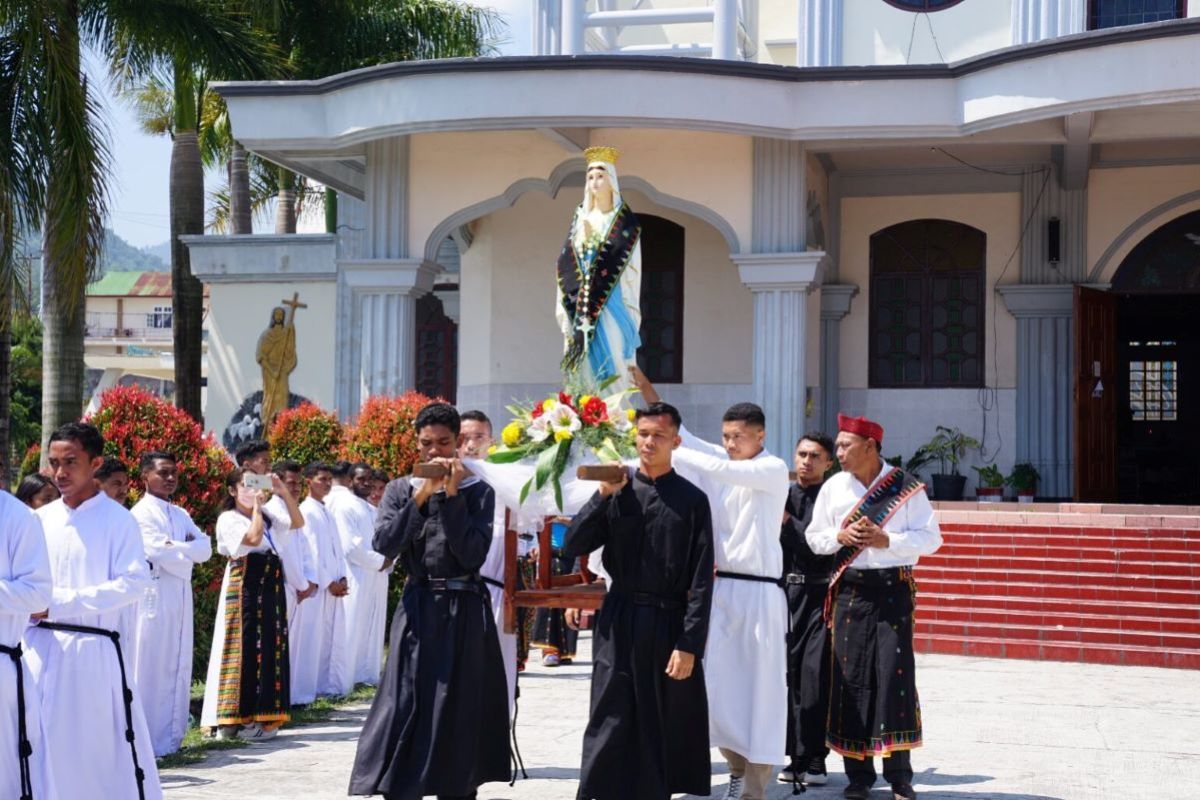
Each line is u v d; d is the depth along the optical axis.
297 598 9.91
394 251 16.45
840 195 19.47
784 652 6.75
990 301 18.98
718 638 6.72
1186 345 26.12
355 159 17.31
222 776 7.75
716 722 6.66
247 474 9.01
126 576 6.30
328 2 20.95
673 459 6.67
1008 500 18.72
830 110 15.38
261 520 8.99
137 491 10.67
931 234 19.30
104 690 6.23
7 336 14.04
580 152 16.12
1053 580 13.66
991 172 18.97
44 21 13.39
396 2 22.39
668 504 6.07
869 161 19.00
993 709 9.97
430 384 24.25
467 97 15.19
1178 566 13.38
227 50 16.66
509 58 15.01
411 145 16.52
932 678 11.59
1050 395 18.66
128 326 56.44
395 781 6.09
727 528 6.80
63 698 6.12
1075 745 8.60
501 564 7.07
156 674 8.47
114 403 11.09
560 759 8.14
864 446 7.17
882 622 6.97
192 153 22.05
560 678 11.56
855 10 18.83
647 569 6.06
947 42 18.45
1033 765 8.00
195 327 22.09
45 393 16.56
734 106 15.20
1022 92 14.49
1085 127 15.12
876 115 15.30
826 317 19.33
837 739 7.01
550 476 6.44
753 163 15.97
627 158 16.23
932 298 19.23
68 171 13.34
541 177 16.23
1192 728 9.25
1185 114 15.00
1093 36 13.91
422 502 6.37
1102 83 13.97
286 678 9.11
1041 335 18.75
